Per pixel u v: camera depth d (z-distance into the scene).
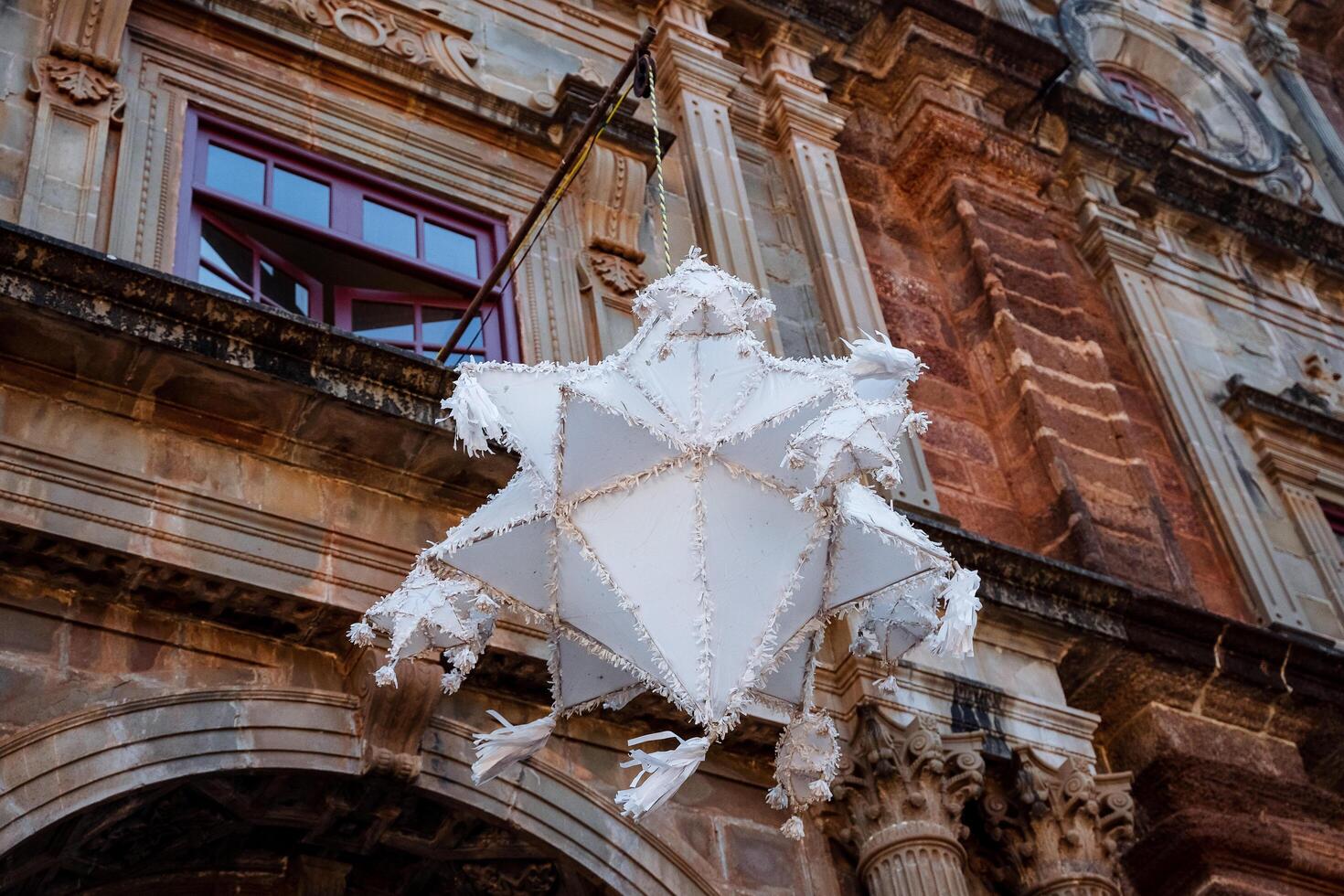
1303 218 17.58
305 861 9.10
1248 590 13.70
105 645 8.35
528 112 12.37
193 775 8.16
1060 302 14.55
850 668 10.25
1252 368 16.02
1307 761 12.27
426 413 9.23
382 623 7.75
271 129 11.27
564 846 8.98
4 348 8.48
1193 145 18.77
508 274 11.53
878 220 14.73
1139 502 13.34
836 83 15.53
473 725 9.09
